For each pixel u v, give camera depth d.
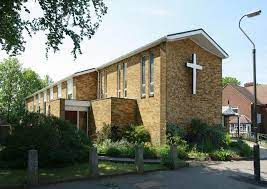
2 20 15.81
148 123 22.38
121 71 26.11
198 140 21.09
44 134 13.69
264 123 45.22
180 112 21.70
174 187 11.16
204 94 23.22
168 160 14.70
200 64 23.20
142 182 11.70
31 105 48.47
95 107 25.56
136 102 23.88
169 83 21.28
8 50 17.53
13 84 63.00
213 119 23.58
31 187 10.47
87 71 30.42
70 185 10.88
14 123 14.82
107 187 10.73
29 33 17.00
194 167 15.29
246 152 19.94
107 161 15.93
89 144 15.91
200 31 22.14
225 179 12.78
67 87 33.34
